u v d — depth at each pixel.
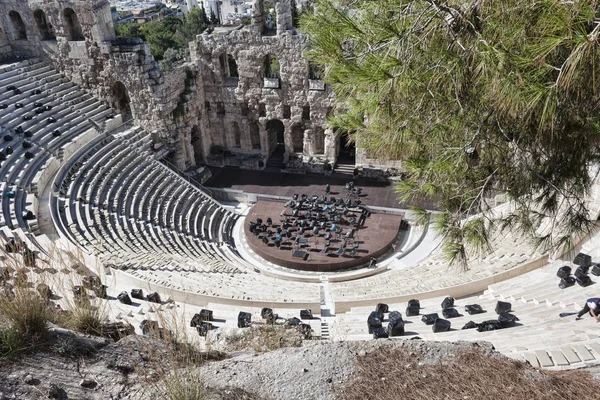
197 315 21.97
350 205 42.78
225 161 51.75
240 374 11.54
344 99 13.20
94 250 29.92
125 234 34.62
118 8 167.88
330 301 27.28
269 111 48.97
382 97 11.16
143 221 37.81
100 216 35.53
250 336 17.67
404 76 10.36
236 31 46.19
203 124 51.03
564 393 10.73
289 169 50.06
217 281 29.64
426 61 11.27
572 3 8.56
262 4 45.41
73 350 11.12
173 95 46.75
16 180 35.41
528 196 12.76
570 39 8.55
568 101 10.35
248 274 33.84
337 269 36.00
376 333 20.89
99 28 44.25
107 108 47.91
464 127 11.71
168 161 47.34
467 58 10.52
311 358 12.07
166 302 24.17
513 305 23.23
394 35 10.63
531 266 27.59
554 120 10.12
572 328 17.45
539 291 24.08
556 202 12.52
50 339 11.37
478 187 12.24
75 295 13.82
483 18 10.55
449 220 12.94
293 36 44.53
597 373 12.02
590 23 8.75
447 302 24.39
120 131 46.19
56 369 10.62
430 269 31.84
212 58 48.34
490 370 11.46
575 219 12.62
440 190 12.70
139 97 45.78
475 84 10.99
